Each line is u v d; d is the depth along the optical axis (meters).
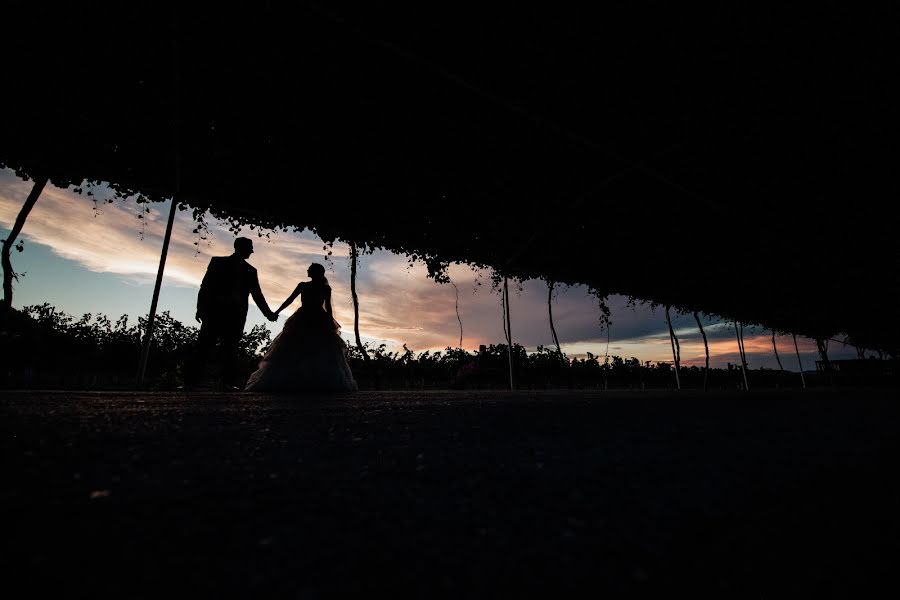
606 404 3.11
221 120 5.63
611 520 0.67
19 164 5.57
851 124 6.11
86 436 1.27
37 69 4.64
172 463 0.97
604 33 4.85
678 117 6.01
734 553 0.57
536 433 1.59
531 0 4.50
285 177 6.61
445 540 0.57
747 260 10.75
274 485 0.82
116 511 0.65
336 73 5.16
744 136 6.39
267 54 4.88
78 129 5.37
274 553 0.51
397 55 4.99
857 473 1.00
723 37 4.88
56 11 4.18
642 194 7.82
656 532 0.62
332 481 0.86
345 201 7.25
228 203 6.95
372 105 5.62
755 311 15.11
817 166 7.09
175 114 5.38
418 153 6.47
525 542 0.57
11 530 0.56
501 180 7.18
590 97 5.68
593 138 6.39
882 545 0.63
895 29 4.64
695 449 1.27
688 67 5.25
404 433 1.55
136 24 4.39
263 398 3.49
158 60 4.76
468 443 1.36
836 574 0.55
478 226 8.38
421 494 0.79
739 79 5.42
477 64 5.17
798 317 16.05
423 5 4.53
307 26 4.65
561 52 5.07
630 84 5.46
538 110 5.84
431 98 5.61
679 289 12.40
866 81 5.36
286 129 5.83
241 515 0.65
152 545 0.53
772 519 0.71
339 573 0.46
